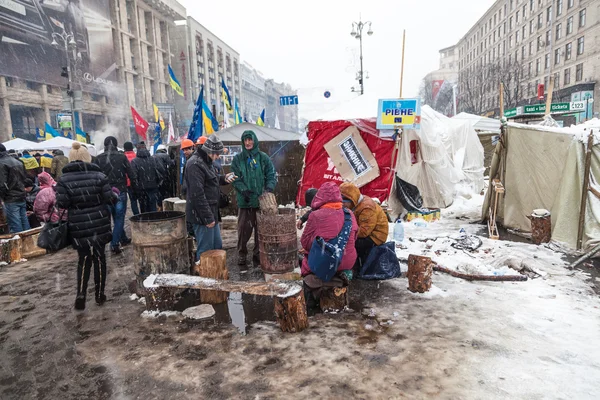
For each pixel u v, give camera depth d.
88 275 4.43
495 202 7.52
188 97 75.75
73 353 3.45
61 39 48.84
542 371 2.93
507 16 64.75
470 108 65.44
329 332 3.67
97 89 55.03
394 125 7.91
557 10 49.69
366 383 2.86
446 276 5.08
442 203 9.80
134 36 64.19
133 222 4.53
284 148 10.67
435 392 2.73
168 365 3.20
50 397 2.85
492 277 4.83
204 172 4.86
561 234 6.33
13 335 3.82
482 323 3.73
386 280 5.01
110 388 2.92
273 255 5.28
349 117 8.60
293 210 5.75
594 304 4.09
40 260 6.59
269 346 3.45
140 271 4.58
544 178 6.86
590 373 2.89
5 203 7.58
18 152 14.58
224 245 7.18
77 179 4.20
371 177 8.42
